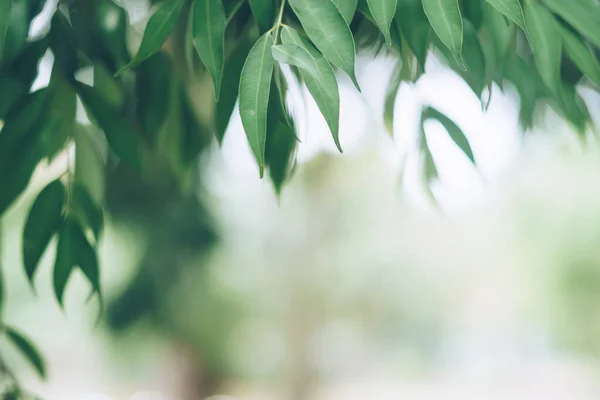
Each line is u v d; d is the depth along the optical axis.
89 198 0.88
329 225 6.50
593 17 0.78
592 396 7.27
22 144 0.83
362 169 5.96
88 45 0.88
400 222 6.62
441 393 7.68
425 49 0.72
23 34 0.80
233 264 4.21
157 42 0.68
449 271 6.95
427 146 1.16
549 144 2.64
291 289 6.64
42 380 1.04
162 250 2.73
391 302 7.12
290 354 6.87
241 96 0.57
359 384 7.43
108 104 0.88
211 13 0.66
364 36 0.92
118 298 2.98
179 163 1.10
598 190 3.76
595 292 3.87
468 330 7.67
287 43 0.59
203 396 4.34
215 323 3.67
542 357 7.48
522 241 4.12
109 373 4.45
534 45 0.77
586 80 1.01
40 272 4.04
